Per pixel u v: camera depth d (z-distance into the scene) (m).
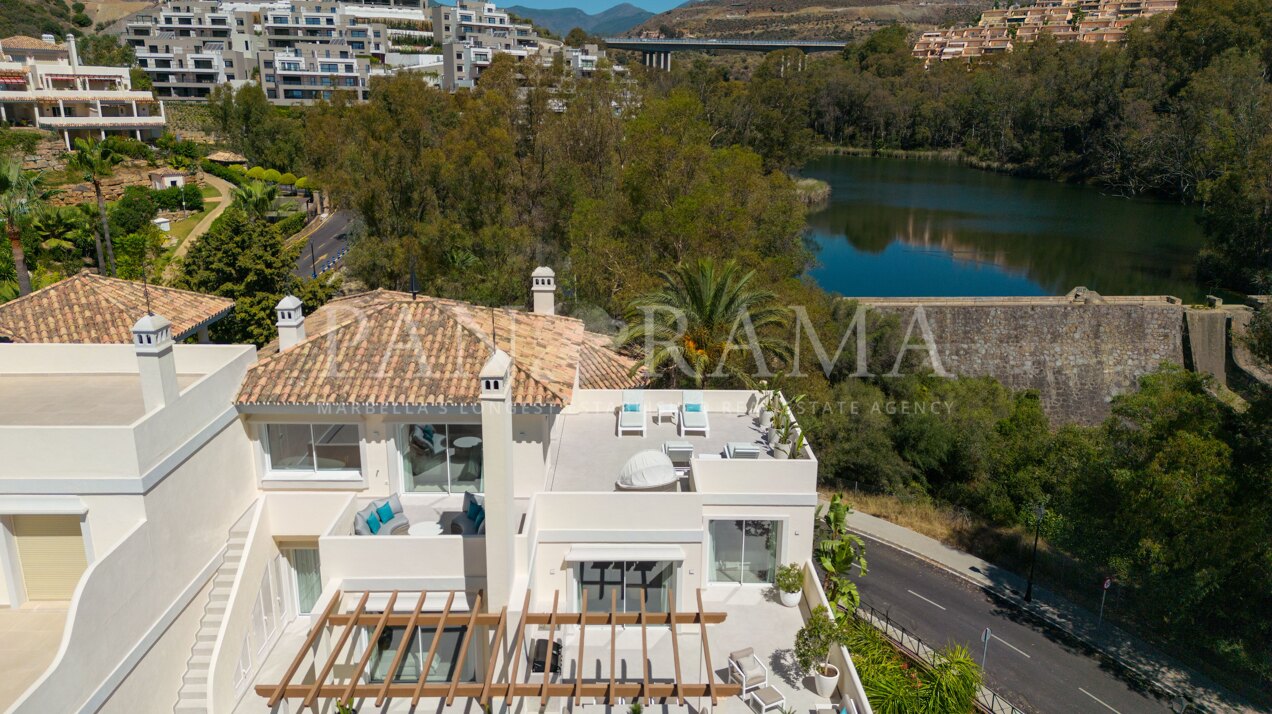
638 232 56.06
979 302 68.50
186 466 17.95
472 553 18.86
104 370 22.42
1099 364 68.19
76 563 17.14
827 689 19.20
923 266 94.38
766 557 22.08
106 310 26.73
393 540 18.72
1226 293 84.44
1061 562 38.56
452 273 58.16
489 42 166.75
